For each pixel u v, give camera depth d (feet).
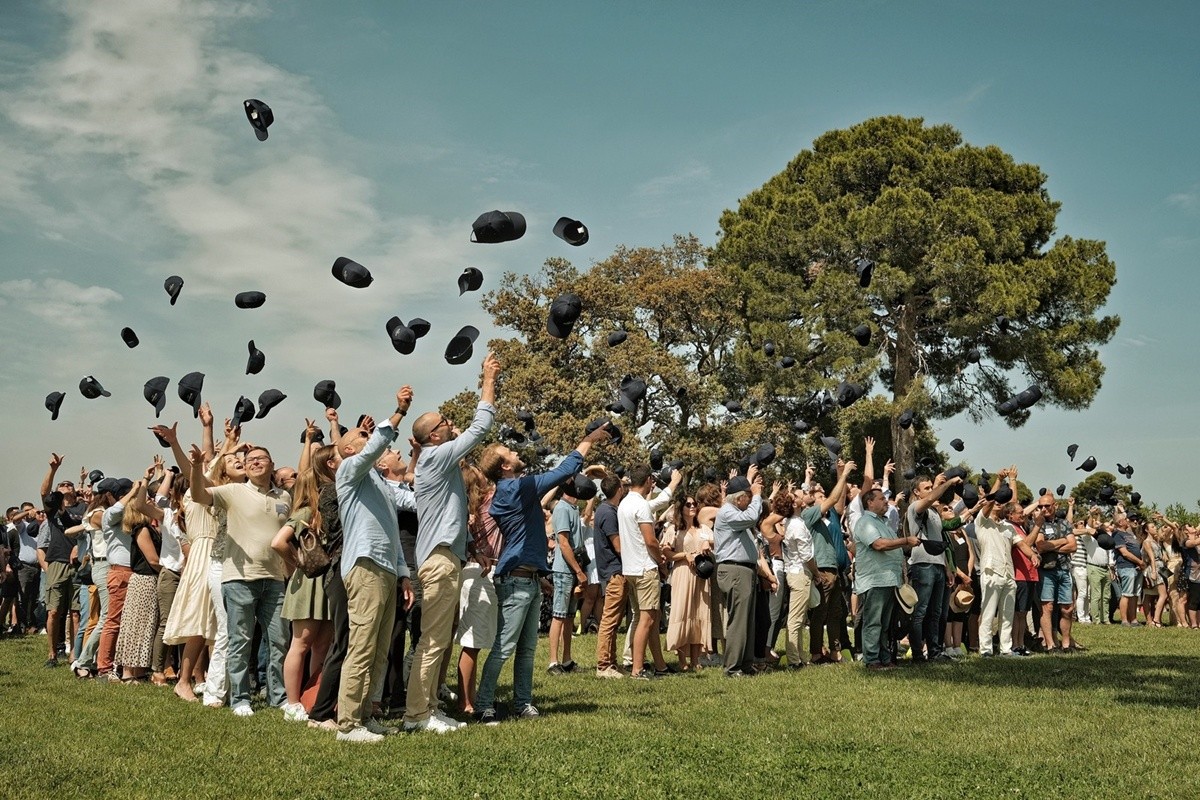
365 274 22.85
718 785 18.13
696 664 36.11
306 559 23.32
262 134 23.21
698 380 114.01
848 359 108.47
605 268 123.75
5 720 24.06
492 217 20.94
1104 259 117.29
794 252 118.93
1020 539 41.32
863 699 28.30
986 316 105.91
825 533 38.04
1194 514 100.07
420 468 23.16
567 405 109.40
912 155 119.75
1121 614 59.88
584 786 17.87
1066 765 20.15
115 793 17.15
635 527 33.76
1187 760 20.79
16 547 54.80
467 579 25.50
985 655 40.01
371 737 21.58
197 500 25.85
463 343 22.34
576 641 45.52
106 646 33.06
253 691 29.81
